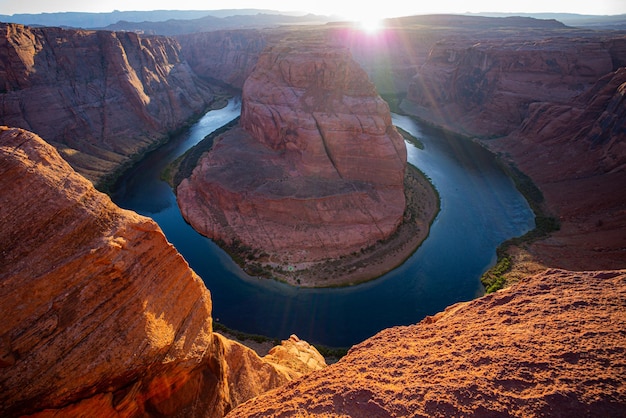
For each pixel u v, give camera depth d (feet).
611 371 25.17
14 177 26.96
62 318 26.48
